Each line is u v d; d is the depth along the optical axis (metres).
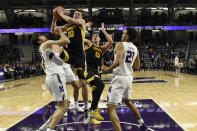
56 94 2.85
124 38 3.04
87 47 3.72
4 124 3.63
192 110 4.34
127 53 2.89
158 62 19.94
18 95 7.02
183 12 27.88
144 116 3.92
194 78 11.27
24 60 22.36
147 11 27.88
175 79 10.85
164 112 4.20
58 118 2.79
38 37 2.98
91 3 23.91
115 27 22.72
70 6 25.02
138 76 12.84
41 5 24.22
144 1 23.83
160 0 23.61
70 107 4.88
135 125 3.41
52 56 2.81
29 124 3.60
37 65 17.95
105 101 5.44
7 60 20.77
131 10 24.30
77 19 2.84
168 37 26.92
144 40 26.95
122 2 24.16
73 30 2.91
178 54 21.41
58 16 2.90
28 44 24.27
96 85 3.41
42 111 4.55
